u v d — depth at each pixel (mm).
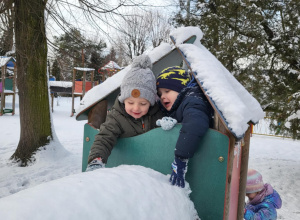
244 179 1538
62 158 5594
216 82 1262
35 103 5414
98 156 1284
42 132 5559
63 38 5238
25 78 5242
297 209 3996
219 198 1148
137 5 4906
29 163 5234
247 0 5211
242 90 1553
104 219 635
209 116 1315
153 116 1553
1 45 4625
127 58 21469
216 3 6090
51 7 4766
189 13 6715
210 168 1161
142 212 762
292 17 5117
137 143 1339
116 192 739
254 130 13352
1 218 514
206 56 1489
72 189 666
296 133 4777
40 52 5227
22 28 4758
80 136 8984
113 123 1435
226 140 1139
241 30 5660
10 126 9953
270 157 7980
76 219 584
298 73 5270
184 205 1037
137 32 16891
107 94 1683
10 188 4129
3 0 4277
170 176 1167
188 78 1583
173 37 1654
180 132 1188
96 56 5609
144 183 895
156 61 1735
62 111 17031
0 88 13875
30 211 543
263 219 1832
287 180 5473
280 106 5000
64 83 16703
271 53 5457
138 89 1390
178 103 1419
